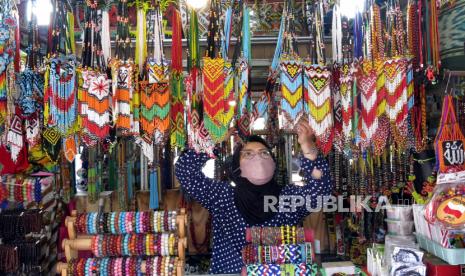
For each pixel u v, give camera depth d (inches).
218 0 77.6
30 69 76.2
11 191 101.4
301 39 88.4
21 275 86.6
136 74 77.8
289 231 67.9
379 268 71.4
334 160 109.1
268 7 100.7
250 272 63.0
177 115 83.2
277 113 97.0
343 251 115.1
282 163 106.4
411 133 86.9
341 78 78.9
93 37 75.4
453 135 76.9
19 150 80.0
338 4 79.7
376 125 77.8
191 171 84.8
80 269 67.9
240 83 78.8
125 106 75.4
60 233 108.2
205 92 76.0
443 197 72.6
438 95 95.3
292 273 62.7
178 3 82.9
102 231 70.6
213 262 84.0
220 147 98.7
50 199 106.0
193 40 80.5
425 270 68.2
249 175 82.8
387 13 79.4
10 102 74.0
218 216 85.1
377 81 78.2
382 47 78.7
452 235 71.1
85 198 116.4
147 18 86.7
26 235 92.7
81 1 89.1
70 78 73.4
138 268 68.2
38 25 77.3
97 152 107.0
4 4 71.2
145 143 80.5
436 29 85.0
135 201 118.1
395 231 82.6
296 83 76.7
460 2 87.8
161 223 70.5
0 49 70.0
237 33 80.2
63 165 111.0
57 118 72.1
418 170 100.5
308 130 78.3
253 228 68.7
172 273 68.0
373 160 102.8
